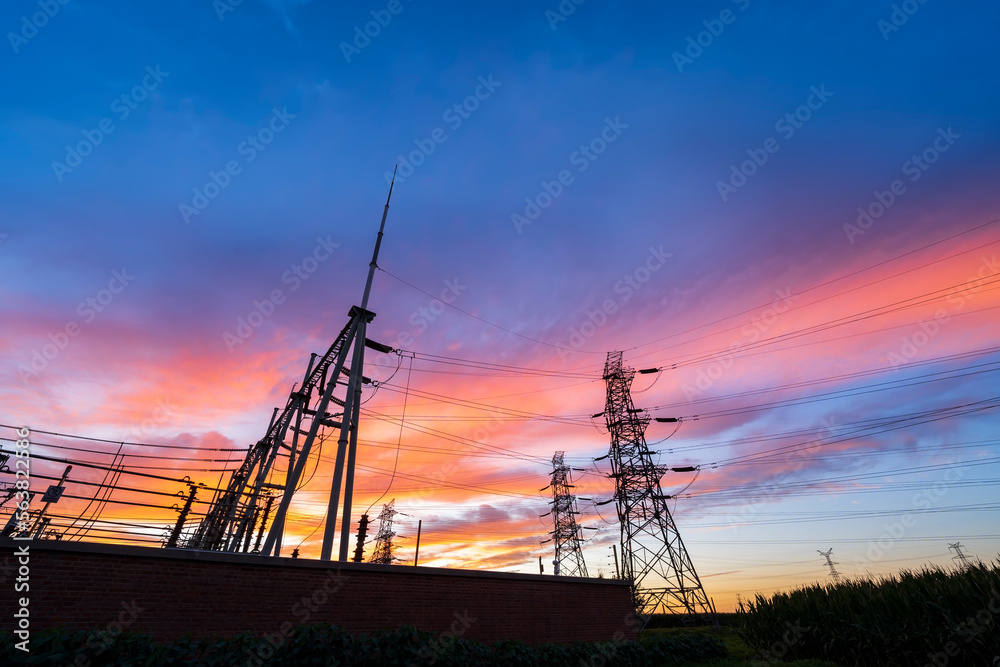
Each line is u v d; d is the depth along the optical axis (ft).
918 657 35.17
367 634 36.32
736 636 75.77
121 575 31.65
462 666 35.65
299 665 29.53
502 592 48.37
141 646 25.80
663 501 121.60
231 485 87.97
